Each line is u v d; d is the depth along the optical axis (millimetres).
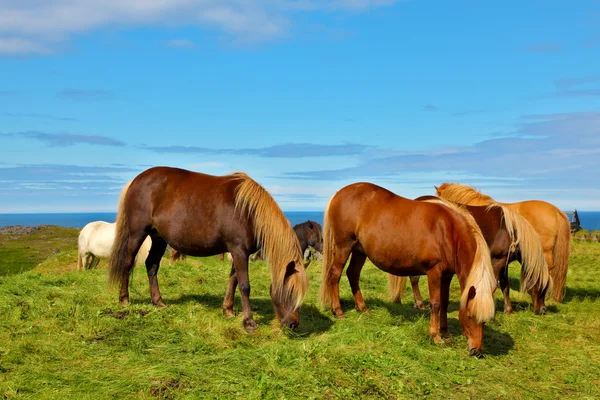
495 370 5242
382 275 11336
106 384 4375
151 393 4258
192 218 6348
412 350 5523
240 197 6176
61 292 7285
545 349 6031
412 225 6234
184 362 4930
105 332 5676
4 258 23531
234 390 4371
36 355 4961
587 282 10875
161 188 6598
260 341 5789
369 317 7016
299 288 5859
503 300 8961
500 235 7605
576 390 4906
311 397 4340
